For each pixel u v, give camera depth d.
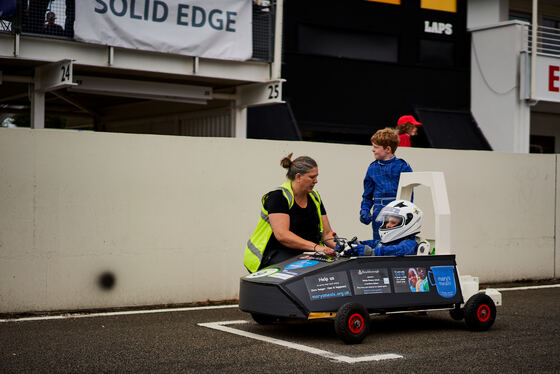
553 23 19.67
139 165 8.28
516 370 5.38
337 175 9.66
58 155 7.85
